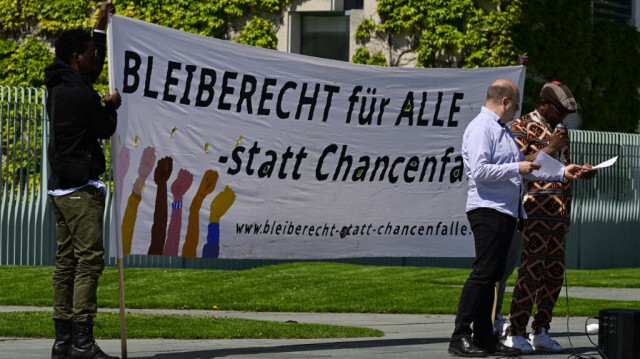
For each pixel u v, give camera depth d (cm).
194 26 2845
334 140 1087
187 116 1005
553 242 1048
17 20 3000
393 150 1118
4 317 1216
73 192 887
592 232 2597
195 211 1013
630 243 2691
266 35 2816
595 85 3081
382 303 1575
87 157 887
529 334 1076
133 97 974
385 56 2745
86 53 897
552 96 1057
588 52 3009
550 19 2848
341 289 1714
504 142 992
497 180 973
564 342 1135
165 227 997
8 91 2002
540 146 1059
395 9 2723
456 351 987
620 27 3164
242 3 2823
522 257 1048
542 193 1044
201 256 1016
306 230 1078
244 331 1138
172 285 1711
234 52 1027
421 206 1134
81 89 884
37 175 2078
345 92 1090
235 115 1032
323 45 2836
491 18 2691
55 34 2977
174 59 995
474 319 1012
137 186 979
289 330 1164
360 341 1102
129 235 977
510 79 1164
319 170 1080
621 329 896
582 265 2575
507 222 984
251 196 1045
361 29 2755
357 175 1102
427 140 1131
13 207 2031
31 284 1688
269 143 1052
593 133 2572
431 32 2700
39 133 2052
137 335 1098
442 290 1741
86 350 887
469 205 994
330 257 1094
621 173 2656
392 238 1123
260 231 1052
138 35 974
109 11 947
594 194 2605
